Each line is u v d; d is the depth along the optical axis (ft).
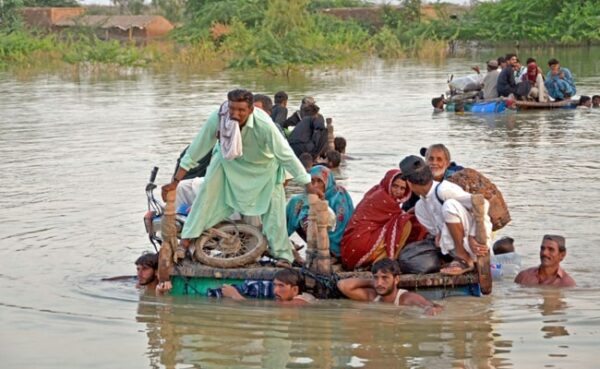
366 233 38.45
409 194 38.91
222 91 132.57
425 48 212.43
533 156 69.31
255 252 37.99
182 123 94.48
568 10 227.81
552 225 47.75
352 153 72.38
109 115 103.55
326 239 37.04
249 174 38.24
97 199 56.13
